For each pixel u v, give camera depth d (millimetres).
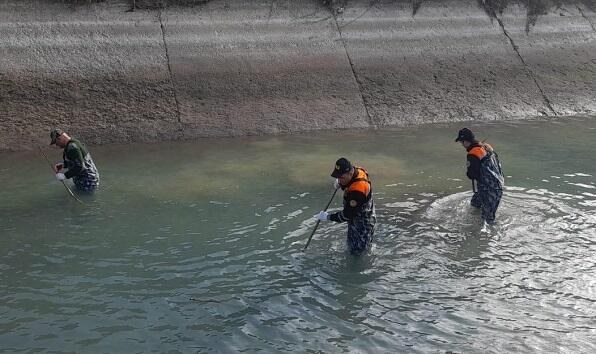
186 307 5758
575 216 7746
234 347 5148
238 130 11492
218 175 9383
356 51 13164
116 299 5879
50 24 11742
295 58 12703
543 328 5367
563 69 14188
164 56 11992
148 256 6758
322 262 6641
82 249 6906
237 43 12570
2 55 11180
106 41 11852
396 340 5230
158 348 5121
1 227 7453
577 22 15195
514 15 14812
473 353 5020
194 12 12719
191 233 7359
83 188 8578
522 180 9133
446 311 5668
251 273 6406
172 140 11109
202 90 11812
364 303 5828
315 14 13414
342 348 5129
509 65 13938
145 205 8211
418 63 13375
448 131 11953
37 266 6508
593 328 5355
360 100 12500
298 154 10438
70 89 11188
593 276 6250
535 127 12266
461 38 14055
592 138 11445
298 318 5590
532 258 6656
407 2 14133
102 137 10859
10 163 9781
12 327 5383
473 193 8555
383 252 6832
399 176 9383
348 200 6430
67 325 5434
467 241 7078
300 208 8133
